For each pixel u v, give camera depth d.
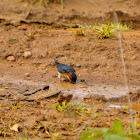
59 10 22.41
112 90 10.09
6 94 9.10
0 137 5.69
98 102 8.73
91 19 21.36
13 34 15.91
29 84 10.60
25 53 13.84
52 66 13.09
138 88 10.35
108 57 13.65
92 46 14.65
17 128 6.03
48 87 10.14
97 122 6.62
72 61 13.32
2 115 7.14
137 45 14.69
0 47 14.34
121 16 21.73
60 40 15.34
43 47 14.52
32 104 8.24
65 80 11.35
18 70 12.59
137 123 6.45
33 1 23.22
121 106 8.41
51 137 5.72
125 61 13.32
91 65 12.97
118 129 3.80
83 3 24.27
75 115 7.20
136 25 20.22
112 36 16.03
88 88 10.34
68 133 5.91
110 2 24.73
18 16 20.91
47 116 7.04
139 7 24.22
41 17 20.94
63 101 8.28
